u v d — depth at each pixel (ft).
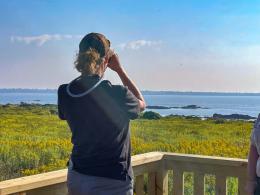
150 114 68.49
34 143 39.81
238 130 53.47
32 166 32.89
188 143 40.37
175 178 14.05
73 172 9.42
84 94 9.19
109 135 9.06
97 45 9.15
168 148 39.81
